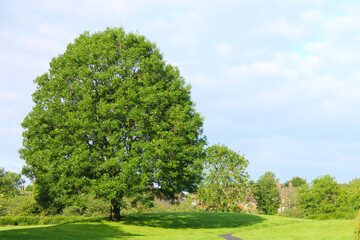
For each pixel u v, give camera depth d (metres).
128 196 32.38
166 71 36.97
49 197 39.81
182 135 34.75
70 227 32.12
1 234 25.80
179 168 35.28
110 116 32.59
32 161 34.50
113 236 28.69
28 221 46.34
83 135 32.44
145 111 33.53
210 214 51.81
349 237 27.14
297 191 70.44
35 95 36.22
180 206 73.81
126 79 34.19
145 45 37.50
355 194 63.53
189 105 36.94
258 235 33.06
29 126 36.06
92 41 36.81
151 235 31.53
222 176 71.81
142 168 32.00
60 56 37.81
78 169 31.33
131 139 34.34
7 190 81.19
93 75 33.78
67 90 33.91
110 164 31.00
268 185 90.12
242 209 73.00
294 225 38.88
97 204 55.00
